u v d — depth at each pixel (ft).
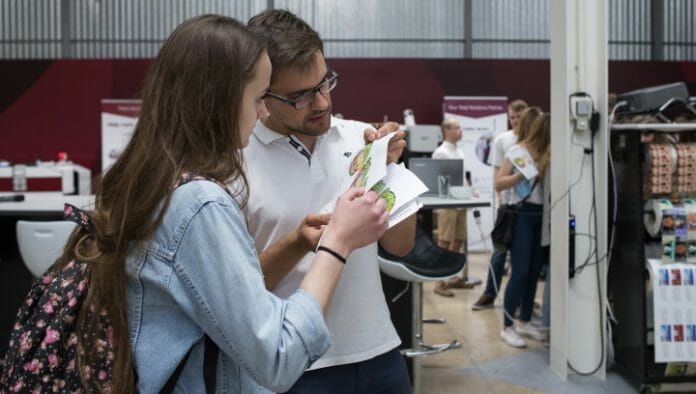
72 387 2.53
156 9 27.55
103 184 2.66
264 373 2.40
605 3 9.10
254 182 3.94
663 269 8.49
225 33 2.63
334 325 4.00
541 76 25.46
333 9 27.84
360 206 2.86
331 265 2.74
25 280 10.61
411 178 3.35
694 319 8.45
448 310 14.15
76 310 2.59
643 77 25.68
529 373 9.85
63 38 27.27
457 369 10.09
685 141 9.23
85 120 24.72
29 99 24.62
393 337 4.32
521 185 11.23
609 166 9.66
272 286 3.87
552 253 9.86
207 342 2.59
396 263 7.31
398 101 25.30
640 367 8.80
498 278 13.96
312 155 4.12
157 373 2.49
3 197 10.79
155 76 2.64
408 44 27.89
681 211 8.48
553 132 9.74
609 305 9.95
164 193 2.46
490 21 27.89
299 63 3.54
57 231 8.59
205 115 2.56
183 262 2.41
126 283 2.54
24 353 2.57
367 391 4.17
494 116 24.38
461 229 15.44
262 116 2.95
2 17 27.25
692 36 28.09
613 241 9.68
